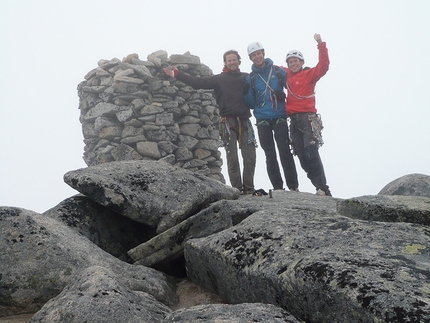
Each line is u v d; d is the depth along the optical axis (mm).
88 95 13383
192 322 3320
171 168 6738
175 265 5734
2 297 4555
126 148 12805
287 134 8469
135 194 6094
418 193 7609
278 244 4203
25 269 4629
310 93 8453
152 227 6172
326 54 8211
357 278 3297
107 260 5023
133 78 13102
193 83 8414
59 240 4895
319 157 8508
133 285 4625
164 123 13086
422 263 3461
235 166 8438
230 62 8641
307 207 6086
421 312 2885
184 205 6160
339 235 4133
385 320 2953
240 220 5660
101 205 6191
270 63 8555
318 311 3461
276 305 3904
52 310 3689
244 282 4223
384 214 5223
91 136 13398
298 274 3615
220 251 4551
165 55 13867
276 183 8547
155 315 3957
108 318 3631
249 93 8539
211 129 13961
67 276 4648
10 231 4824
